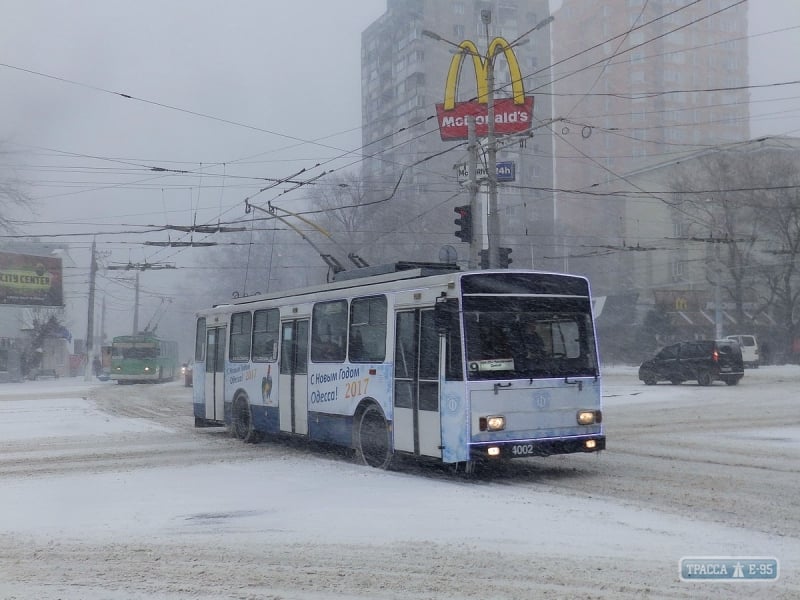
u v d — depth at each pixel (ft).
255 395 53.67
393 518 29.12
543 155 248.52
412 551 24.34
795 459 42.37
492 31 257.14
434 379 37.01
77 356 272.92
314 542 25.79
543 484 36.19
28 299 178.50
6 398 117.39
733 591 19.85
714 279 188.85
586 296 38.93
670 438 53.01
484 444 35.27
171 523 29.19
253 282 224.94
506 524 27.71
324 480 38.22
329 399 45.34
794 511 29.17
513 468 40.98
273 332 51.96
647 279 213.87
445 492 34.35
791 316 178.50
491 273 36.96
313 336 47.34
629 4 279.69
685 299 195.11
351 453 47.39
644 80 279.28
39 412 85.71
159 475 40.63
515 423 36.06
